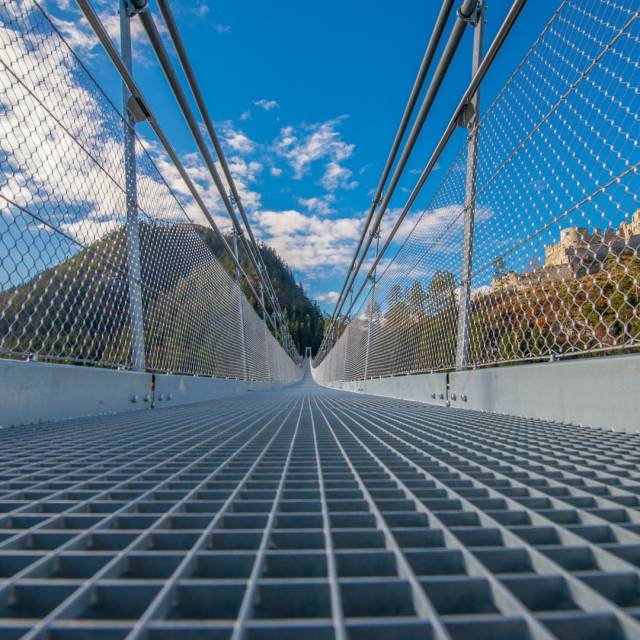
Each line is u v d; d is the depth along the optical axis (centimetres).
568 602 52
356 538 71
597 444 158
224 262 858
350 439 189
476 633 44
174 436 197
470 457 138
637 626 43
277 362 1880
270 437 197
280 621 45
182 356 514
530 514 81
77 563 62
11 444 171
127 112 347
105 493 97
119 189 330
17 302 212
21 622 46
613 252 168
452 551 62
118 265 329
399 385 580
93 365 309
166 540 71
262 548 66
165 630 44
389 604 52
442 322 392
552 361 229
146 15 355
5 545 67
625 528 70
